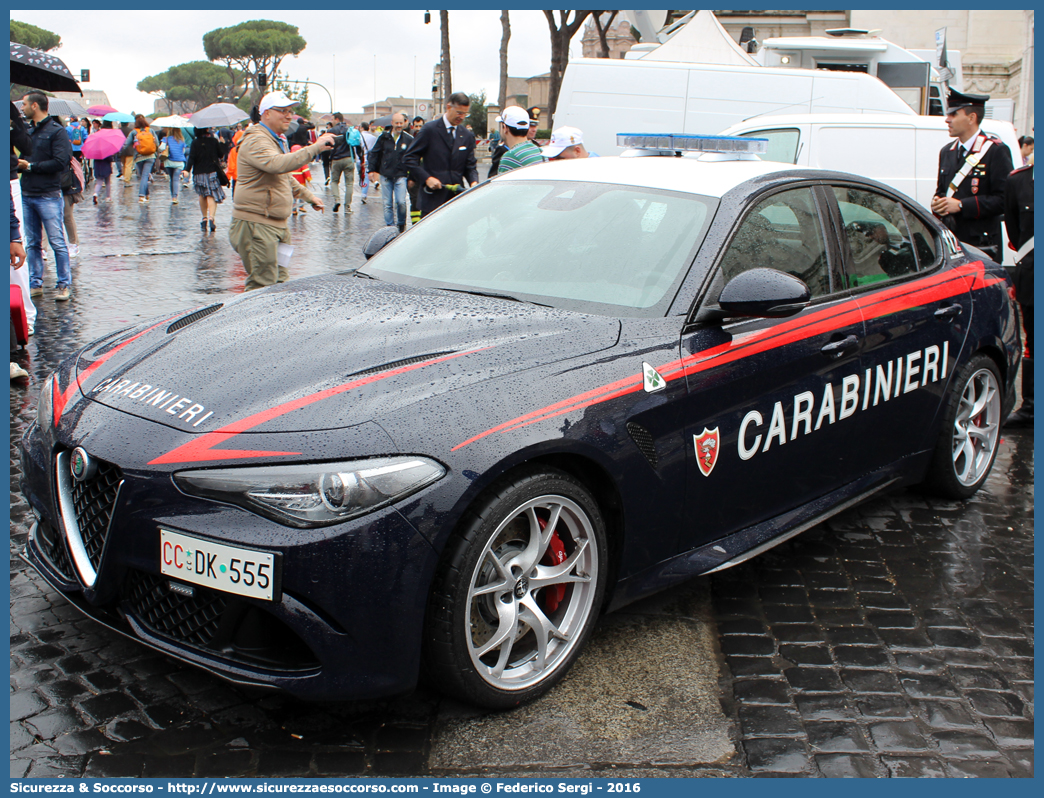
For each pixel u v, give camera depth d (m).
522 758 2.48
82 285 9.23
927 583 3.67
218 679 2.77
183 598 2.46
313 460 2.33
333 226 16.09
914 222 4.28
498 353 2.73
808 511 3.59
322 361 2.68
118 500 2.46
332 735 2.54
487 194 3.97
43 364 6.15
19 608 3.13
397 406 2.45
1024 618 3.40
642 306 3.10
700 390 2.99
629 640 3.14
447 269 3.52
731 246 3.27
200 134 13.98
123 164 23.12
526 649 2.77
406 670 2.40
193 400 2.58
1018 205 5.62
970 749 2.62
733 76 11.36
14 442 4.66
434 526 2.35
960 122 6.24
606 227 3.44
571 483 2.67
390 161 13.55
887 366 3.80
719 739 2.61
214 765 2.40
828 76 11.27
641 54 17.81
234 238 6.81
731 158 3.96
